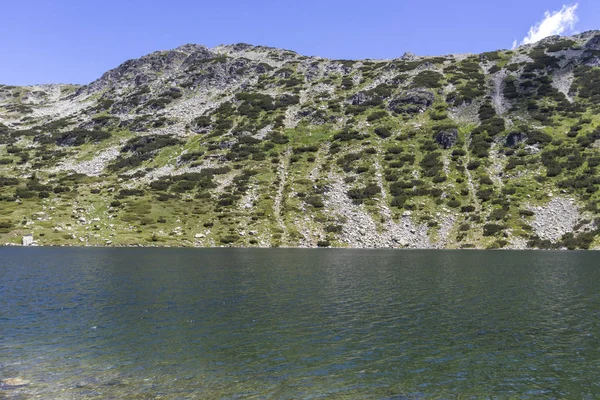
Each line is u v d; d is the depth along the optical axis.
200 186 117.31
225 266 57.66
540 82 153.12
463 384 19.19
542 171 106.56
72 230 94.00
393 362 21.66
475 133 129.25
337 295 37.72
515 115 135.62
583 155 107.56
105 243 89.00
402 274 50.34
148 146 148.00
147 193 113.62
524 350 23.39
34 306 33.03
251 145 139.62
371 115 150.12
